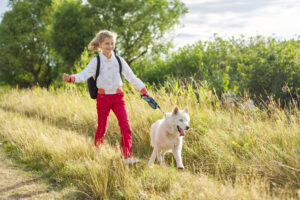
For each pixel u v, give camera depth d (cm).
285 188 264
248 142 376
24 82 3206
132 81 358
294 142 351
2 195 263
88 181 291
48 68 3066
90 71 326
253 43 1093
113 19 2250
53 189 284
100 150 357
